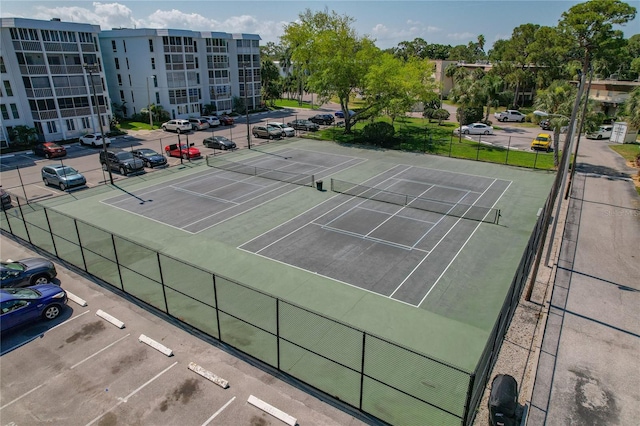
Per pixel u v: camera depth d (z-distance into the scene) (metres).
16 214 22.86
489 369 11.02
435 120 60.62
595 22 45.41
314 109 75.31
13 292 13.53
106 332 13.28
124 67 56.12
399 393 10.50
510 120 60.59
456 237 20.36
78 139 44.31
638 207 25.38
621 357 12.31
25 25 39.72
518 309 14.62
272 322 13.51
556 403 10.59
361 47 48.03
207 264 17.61
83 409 10.30
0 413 10.20
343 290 15.63
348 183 29.20
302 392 10.75
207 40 60.56
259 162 35.28
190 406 10.39
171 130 50.16
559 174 14.42
